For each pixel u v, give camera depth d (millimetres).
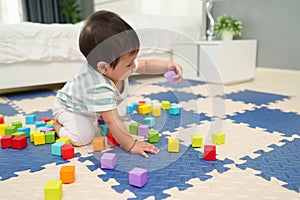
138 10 2703
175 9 2473
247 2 2131
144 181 651
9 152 845
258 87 1784
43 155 823
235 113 1217
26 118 1113
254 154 810
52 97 1596
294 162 760
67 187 645
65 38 1729
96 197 605
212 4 2186
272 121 1107
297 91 1656
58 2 2854
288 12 1937
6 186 654
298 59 1932
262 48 2107
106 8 2865
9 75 1609
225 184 654
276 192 620
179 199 597
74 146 893
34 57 1638
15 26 1588
